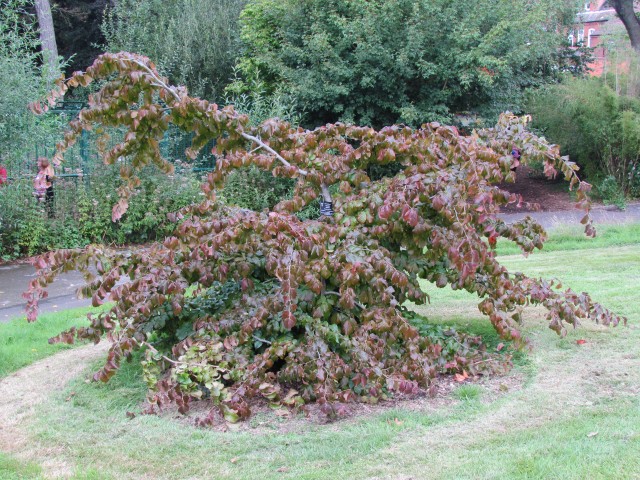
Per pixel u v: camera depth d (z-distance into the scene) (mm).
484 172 3932
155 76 4066
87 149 11844
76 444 3445
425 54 13633
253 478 2990
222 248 3916
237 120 4156
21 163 10906
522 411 3582
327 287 4191
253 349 4156
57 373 4719
